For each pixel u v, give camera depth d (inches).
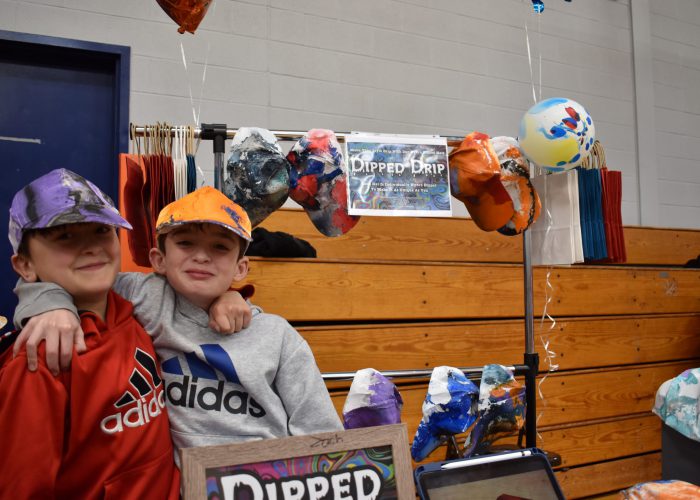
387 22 126.3
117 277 48.6
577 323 107.6
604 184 75.5
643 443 111.2
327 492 40.8
